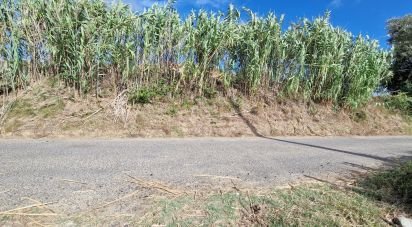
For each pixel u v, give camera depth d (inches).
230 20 272.2
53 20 228.2
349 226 77.9
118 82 244.2
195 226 75.0
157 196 92.0
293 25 308.7
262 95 286.5
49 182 101.3
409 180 107.5
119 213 79.7
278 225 76.6
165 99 246.8
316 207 87.4
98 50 226.4
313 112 294.7
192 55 255.0
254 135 238.2
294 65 295.9
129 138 197.8
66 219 75.5
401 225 79.0
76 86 231.3
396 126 334.0
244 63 286.7
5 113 202.8
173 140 197.0
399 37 490.3
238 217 80.8
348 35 329.7
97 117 212.8
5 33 220.7
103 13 238.4
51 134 191.6
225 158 146.8
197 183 105.7
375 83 338.0
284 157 155.9
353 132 290.8
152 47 249.9
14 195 89.1
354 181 114.2
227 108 260.5
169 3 251.6
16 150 147.9
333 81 310.2
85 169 117.6
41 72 240.2
